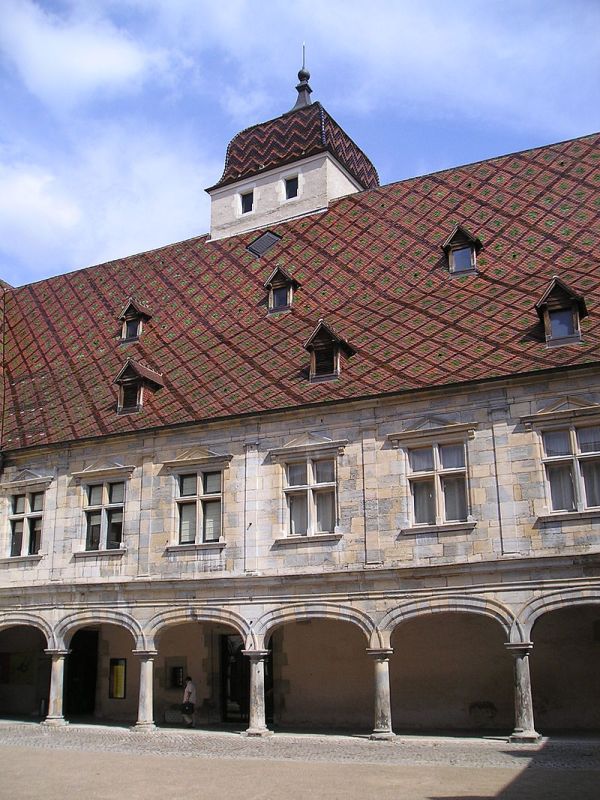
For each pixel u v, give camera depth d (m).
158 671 26.34
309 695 24.30
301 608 22.20
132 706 26.58
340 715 23.80
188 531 24.52
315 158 33.94
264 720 22.66
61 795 14.20
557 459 20.64
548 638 22.20
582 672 21.75
